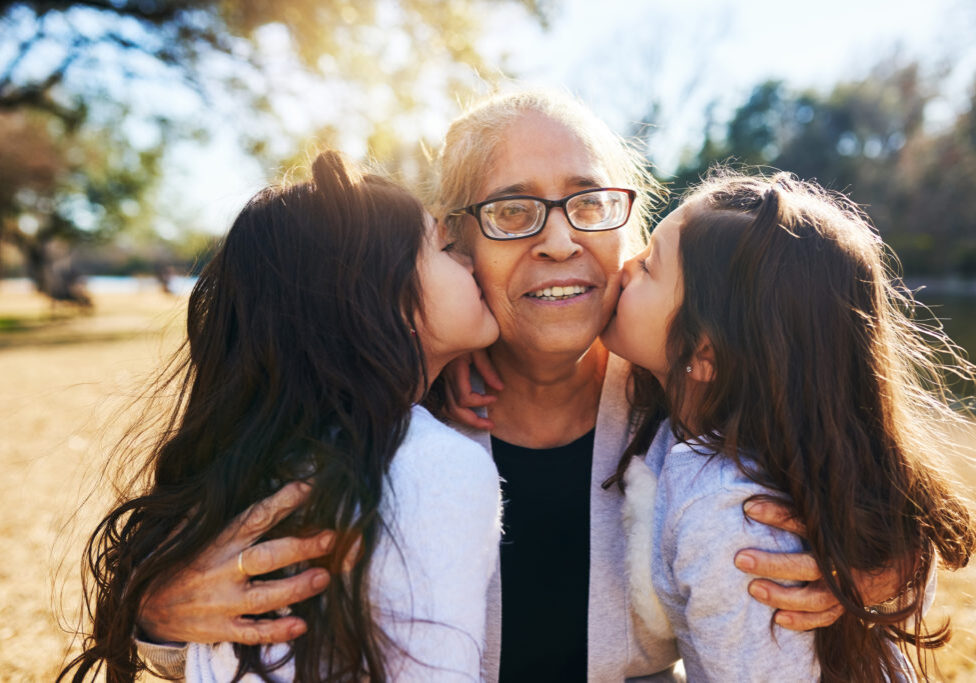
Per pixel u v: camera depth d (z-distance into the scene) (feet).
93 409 6.23
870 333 5.02
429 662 3.66
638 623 5.60
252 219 4.69
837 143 105.09
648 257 5.67
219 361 4.65
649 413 5.85
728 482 4.65
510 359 5.91
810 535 4.51
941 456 5.76
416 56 35.17
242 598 3.94
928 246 98.68
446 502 3.93
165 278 129.49
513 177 5.45
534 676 5.80
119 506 4.76
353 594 3.72
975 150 89.51
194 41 37.68
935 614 9.88
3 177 89.61
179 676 4.63
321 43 34.99
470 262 5.74
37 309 110.73
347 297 4.44
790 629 4.46
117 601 4.44
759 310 4.88
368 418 4.13
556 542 5.87
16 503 15.94
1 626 10.50
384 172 6.31
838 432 4.73
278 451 4.19
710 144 98.37
